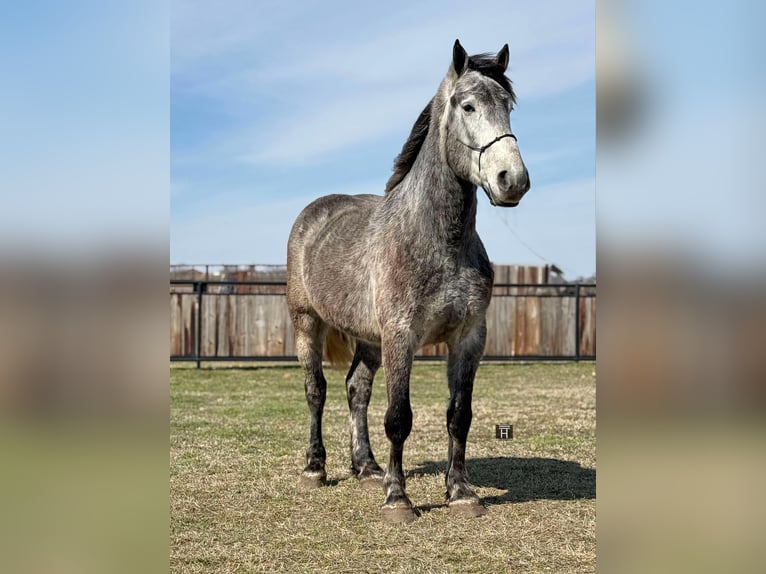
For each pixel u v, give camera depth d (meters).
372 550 3.38
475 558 3.26
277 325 12.16
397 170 4.13
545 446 5.75
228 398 8.64
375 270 3.94
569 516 3.86
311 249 4.70
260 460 5.28
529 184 3.18
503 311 12.53
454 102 3.51
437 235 3.66
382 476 4.58
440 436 6.21
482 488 4.48
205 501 4.21
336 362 5.11
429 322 3.77
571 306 12.62
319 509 4.06
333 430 6.48
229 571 3.11
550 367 11.85
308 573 3.09
